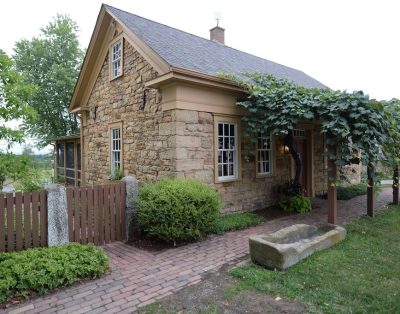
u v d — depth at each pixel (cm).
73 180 1249
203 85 598
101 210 472
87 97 1004
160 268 365
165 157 605
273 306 263
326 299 275
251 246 376
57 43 1945
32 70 1862
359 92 508
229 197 671
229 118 669
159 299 283
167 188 478
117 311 262
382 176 556
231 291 295
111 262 390
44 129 1911
